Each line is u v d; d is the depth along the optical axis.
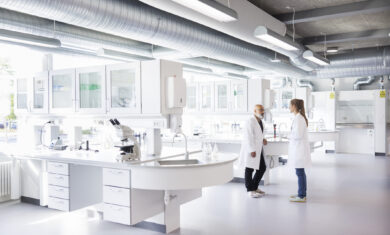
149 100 3.48
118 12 3.38
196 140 6.04
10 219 4.02
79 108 4.04
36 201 4.60
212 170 3.14
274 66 7.07
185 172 3.00
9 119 5.08
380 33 6.55
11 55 5.10
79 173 3.72
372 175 6.51
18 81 4.75
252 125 4.70
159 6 3.31
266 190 5.31
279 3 4.96
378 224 3.71
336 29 6.61
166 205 3.48
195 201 4.69
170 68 3.53
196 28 4.52
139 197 3.17
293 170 7.02
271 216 4.01
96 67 3.87
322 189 5.36
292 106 4.59
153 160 3.34
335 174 6.62
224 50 5.23
